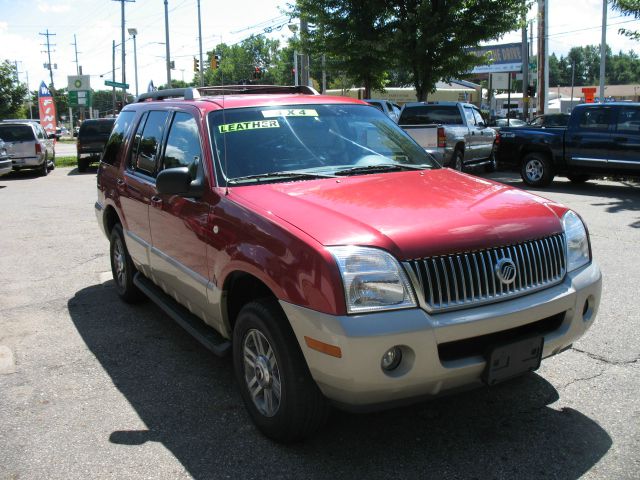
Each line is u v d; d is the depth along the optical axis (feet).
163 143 15.60
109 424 12.02
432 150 45.37
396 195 11.53
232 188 12.30
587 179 48.65
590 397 12.48
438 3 58.65
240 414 12.32
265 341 10.96
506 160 47.09
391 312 9.27
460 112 51.01
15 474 10.35
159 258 15.30
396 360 9.37
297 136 13.98
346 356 9.09
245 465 10.44
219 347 12.51
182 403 12.87
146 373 14.47
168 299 16.21
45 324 18.06
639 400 12.31
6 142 62.64
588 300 11.51
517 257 10.36
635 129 40.14
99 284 22.35
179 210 13.67
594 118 42.09
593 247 25.38
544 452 10.57
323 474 10.12
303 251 9.71
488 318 9.68
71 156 100.12
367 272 9.30
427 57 59.82
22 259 26.13
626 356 14.44
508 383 13.20
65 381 14.08
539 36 86.53
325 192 11.72
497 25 58.44
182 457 10.75
